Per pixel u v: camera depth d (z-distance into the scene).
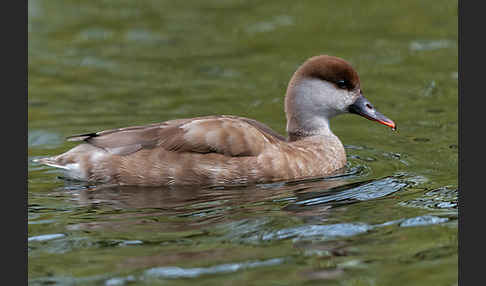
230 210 10.84
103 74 19.03
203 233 9.91
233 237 9.73
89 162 12.26
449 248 9.24
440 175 12.45
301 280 8.44
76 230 10.09
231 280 8.45
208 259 9.05
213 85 18.20
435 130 15.13
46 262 9.05
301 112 13.56
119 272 8.71
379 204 10.98
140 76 18.88
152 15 23.67
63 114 16.08
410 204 10.96
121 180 12.20
